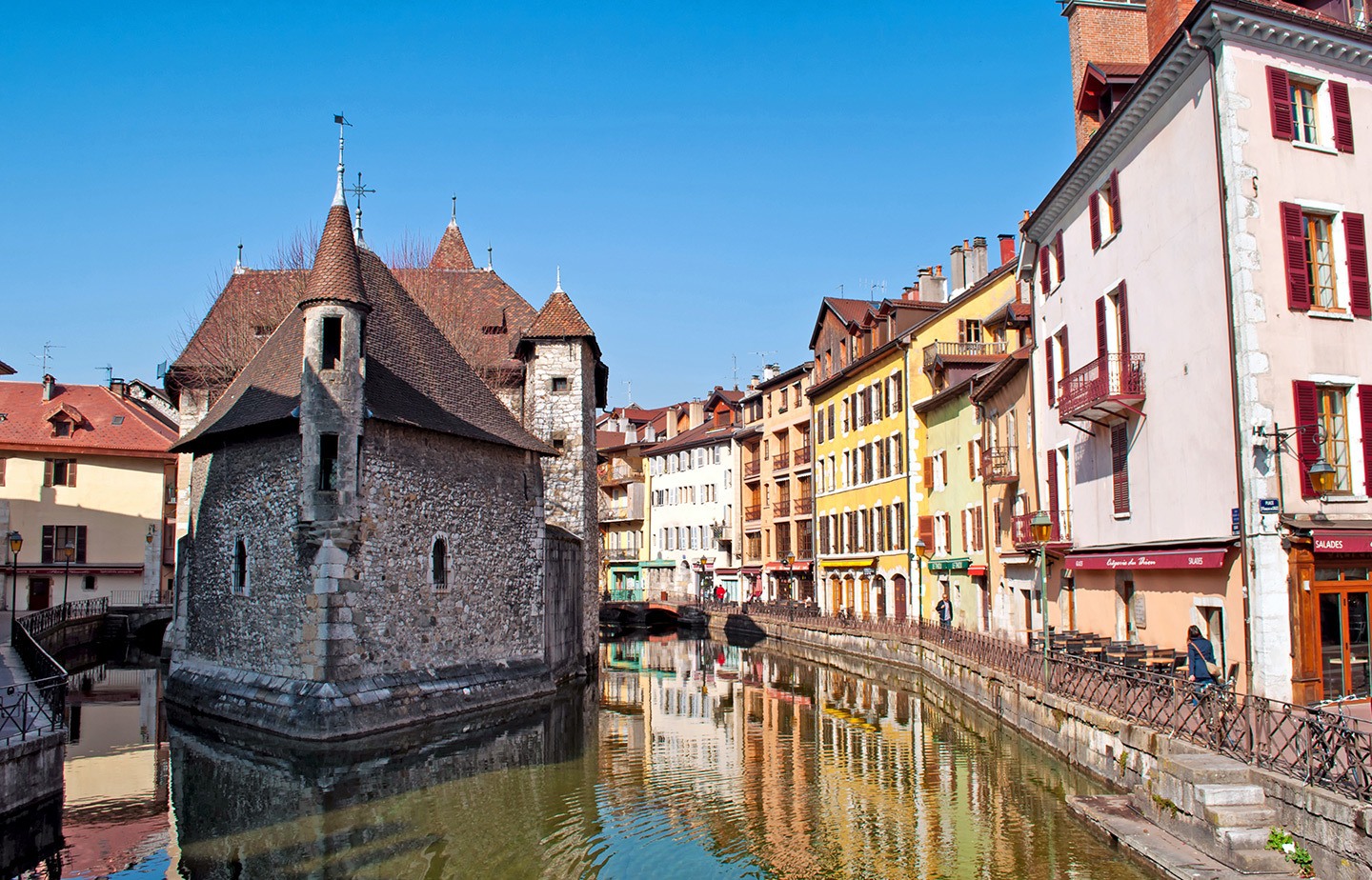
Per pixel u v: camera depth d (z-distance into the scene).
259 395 22.72
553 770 17.42
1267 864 10.48
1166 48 17.23
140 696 27.00
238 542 22.28
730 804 15.17
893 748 19.48
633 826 13.98
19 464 43.84
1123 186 19.86
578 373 32.16
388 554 20.92
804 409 53.62
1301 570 14.76
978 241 42.34
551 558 27.61
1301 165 16.23
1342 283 16.31
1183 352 17.42
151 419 48.84
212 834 13.52
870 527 44.03
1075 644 19.22
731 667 35.41
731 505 62.59
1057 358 23.95
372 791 15.71
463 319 36.66
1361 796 9.80
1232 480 15.82
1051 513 24.16
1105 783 15.11
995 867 12.02
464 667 23.08
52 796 14.02
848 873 11.92
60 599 43.84
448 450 23.06
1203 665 14.23
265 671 20.89
